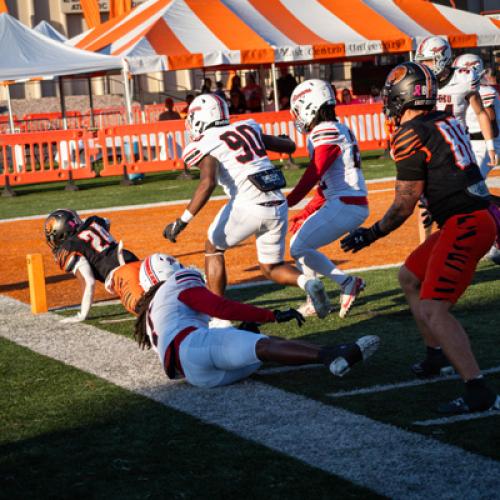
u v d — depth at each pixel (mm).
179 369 7957
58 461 6359
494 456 6000
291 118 32156
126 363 8977
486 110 14156
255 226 9844
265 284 12984
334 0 37875
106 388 8125
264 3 36656
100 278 11023
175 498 5617
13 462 6391
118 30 37219
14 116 50062
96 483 5922
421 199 7207
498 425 6590
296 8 36875
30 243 18734
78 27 55062
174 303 7992
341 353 7090
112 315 11391
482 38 37906
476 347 8867
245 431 6750
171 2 35625
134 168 30828
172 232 9875
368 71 46500
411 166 6977
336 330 10000
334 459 6090
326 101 10398
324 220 10383
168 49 33406
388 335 9602
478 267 13156
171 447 6500
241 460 6168
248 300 11930
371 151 37750
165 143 30984
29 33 34156
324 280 13094
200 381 7840
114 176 34438
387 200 21688
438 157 6926
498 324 9727
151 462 6234
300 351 7270
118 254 10867
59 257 11016
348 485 5656
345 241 7230
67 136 30062
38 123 48000
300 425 6820
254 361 7492
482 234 6875
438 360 7887
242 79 51938
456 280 6871
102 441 6719
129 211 23062
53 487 5898
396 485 5621
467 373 6883
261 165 9859
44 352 9625
